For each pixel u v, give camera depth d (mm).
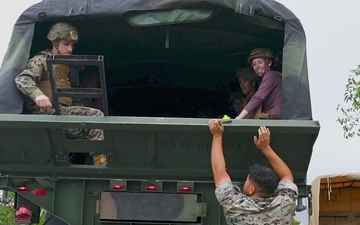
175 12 7105
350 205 12836
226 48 9281
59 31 7305
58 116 6277
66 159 6770
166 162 6742
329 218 12922
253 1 7070
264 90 7371
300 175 6855
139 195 6793
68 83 7508
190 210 6746
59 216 6875
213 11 7086
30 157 6801
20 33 7098
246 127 6133
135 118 6258
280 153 6617
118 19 7750
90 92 6137
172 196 6781
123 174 6852
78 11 7145
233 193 5617
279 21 7180
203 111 10445
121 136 6516
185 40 9047
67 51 7434
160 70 10070
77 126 6305
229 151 6625
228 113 10297
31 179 6926
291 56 7000
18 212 6910
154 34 8758
